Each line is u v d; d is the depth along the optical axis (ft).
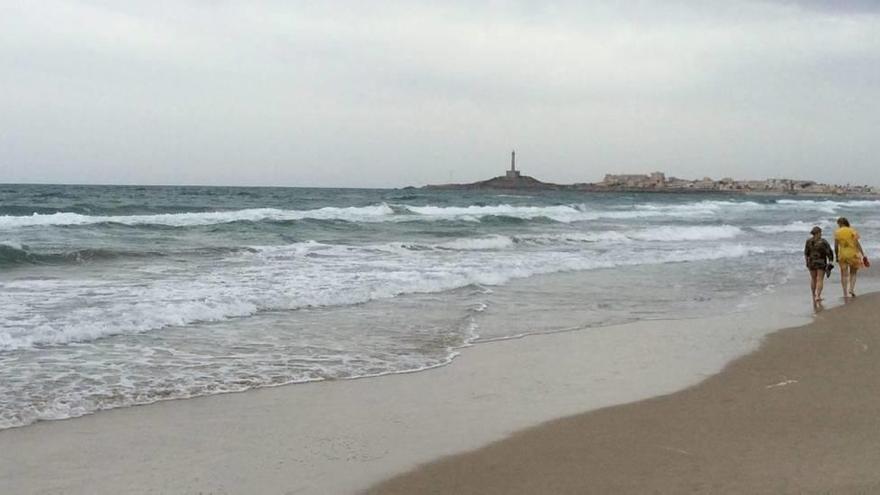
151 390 23.34
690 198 318.24
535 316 38.65
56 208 121.80
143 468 17.01
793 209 205.98
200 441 18.92
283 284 45.29
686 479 15.88
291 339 31.50
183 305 36.32
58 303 36.78
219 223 94.12
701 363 28.09
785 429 19.40
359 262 58.65
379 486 15.99
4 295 39.17
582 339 32.89
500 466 17.13
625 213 154.10
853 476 15.72
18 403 21.48
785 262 69.00
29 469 16.80
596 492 15.33
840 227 46.39
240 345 30.07
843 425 19.69
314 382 24.98
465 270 54.60
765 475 15.94
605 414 21.36
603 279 54.65
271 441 18.98
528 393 23.86
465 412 21.70
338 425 20.38
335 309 39.14
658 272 59.82
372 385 24.76
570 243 84.02
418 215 126.11
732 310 41.60
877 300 44.80
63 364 25.96
